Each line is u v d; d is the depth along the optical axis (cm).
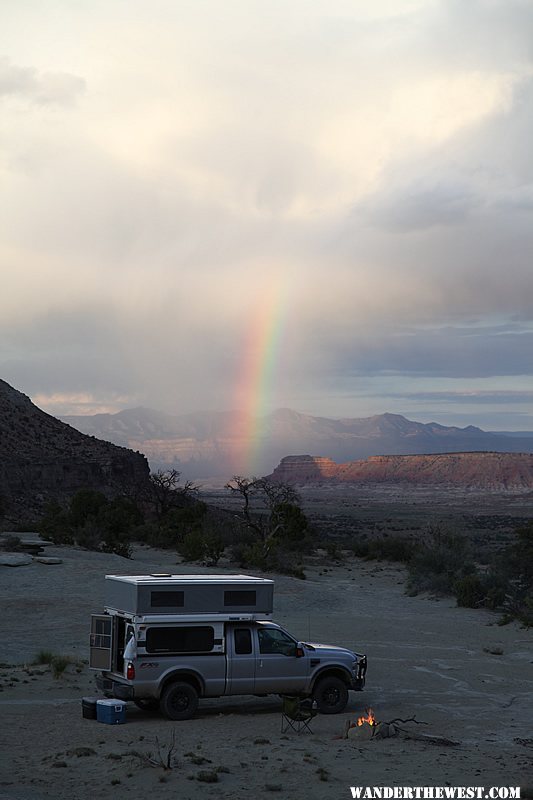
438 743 1612
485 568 5747
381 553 7225
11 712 1888
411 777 1335
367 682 2412
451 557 5119
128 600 1842
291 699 1769
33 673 2380
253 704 2061
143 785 1272
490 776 1345
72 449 11662
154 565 5150
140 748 1536
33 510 9631
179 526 7219
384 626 3712
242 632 1892
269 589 1914
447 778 1330
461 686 2389
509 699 2211
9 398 12694
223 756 1477
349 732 1669
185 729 1739
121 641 1866
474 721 1900
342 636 3378
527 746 1617
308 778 1322
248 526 7844
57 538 6003
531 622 3803
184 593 1850
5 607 3675
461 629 3725
